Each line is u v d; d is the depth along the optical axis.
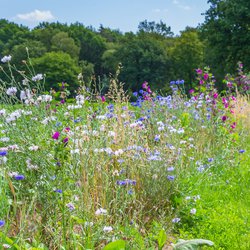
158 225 4.29
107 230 3.65
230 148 7.65
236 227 4.71
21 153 4.15
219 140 7.58
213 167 6.76
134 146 5.03
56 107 5.71
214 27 39.38
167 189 4.97
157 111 7.72
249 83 13.14
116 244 3.36
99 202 4.33
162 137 5.91
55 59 61.56
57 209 3.84
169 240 4.34
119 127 5.41
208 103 8.57
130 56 70.31
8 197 3.75
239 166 6.93
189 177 5.80
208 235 4.50
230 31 38.47
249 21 37.00
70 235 3.58
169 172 5.03
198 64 68.38
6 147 4.16
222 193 5.85
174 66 71.31
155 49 71.12
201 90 9.13
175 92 9.34
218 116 8.36
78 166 4.32
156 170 4.96
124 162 4.82
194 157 6.68
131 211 4.53
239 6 36.53
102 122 5.25
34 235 3.56
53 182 3.81
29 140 4.29
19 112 4.52
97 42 95.25
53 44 88.69
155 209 4.64
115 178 4.56
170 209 4.91
